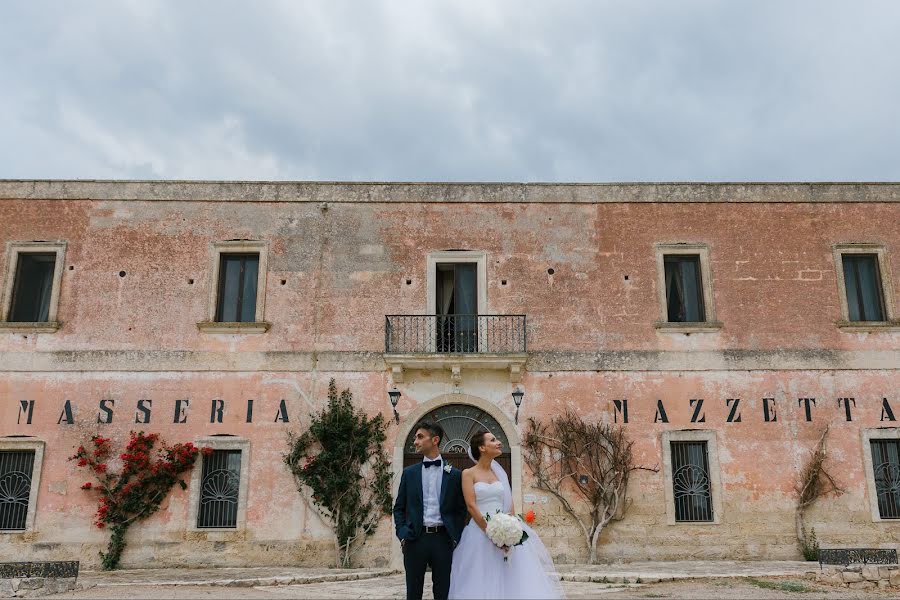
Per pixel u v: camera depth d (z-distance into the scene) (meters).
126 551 15.50
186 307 16.86
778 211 17.56
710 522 15.89
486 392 16.50
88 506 15.69
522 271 17.17
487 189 17.64
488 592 7.00
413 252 17.27
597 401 16.48
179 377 16.47
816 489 16.02
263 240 17.28
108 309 16.78
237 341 16.70
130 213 17.31
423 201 17.53
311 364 16.61
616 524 15.83
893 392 16.59
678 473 16.25
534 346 16.77
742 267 17.23
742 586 12.02
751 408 16.45
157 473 15.74
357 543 15.65
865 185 17.73
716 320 16.91
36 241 17.09
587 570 14.01
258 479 15.98
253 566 15.50
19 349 16.47
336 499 15.77
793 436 16.30
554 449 16.23
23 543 15.47
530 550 7.24
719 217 17.50
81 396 16.28
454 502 7.41
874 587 11.91
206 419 16.27
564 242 17.34
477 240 17.34
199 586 12.59
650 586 12.17
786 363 16.70
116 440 16.06
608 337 16.83
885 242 17.44
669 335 16.88
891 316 17.00
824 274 17.23
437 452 7.62
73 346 16.55
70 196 17.34
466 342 16.91
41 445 15.95
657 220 17.48
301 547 15.64
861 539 15.79
